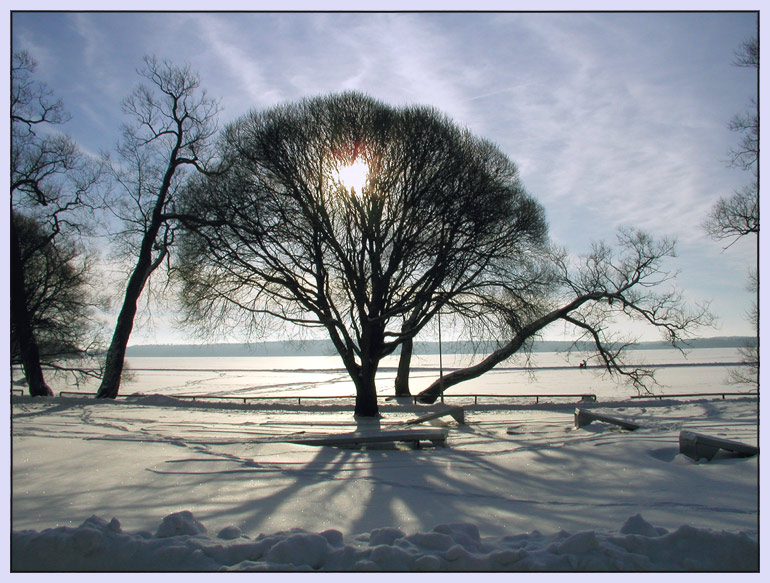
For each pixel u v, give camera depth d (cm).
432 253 2667
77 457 1145
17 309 3241
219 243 2748
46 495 854
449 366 12862
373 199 2636
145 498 851
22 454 1154
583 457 1184
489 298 2859
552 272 3425
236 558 550
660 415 2119
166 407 2758
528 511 796
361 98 2731
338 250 2672
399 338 2833
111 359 3278
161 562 534
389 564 516
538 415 2580
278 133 2634
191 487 931
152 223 3306
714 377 6656
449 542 562
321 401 3506
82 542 548
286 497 874
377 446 1455
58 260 3956
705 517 738
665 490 899
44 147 3162
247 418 2353
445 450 1377
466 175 2692
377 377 8875
